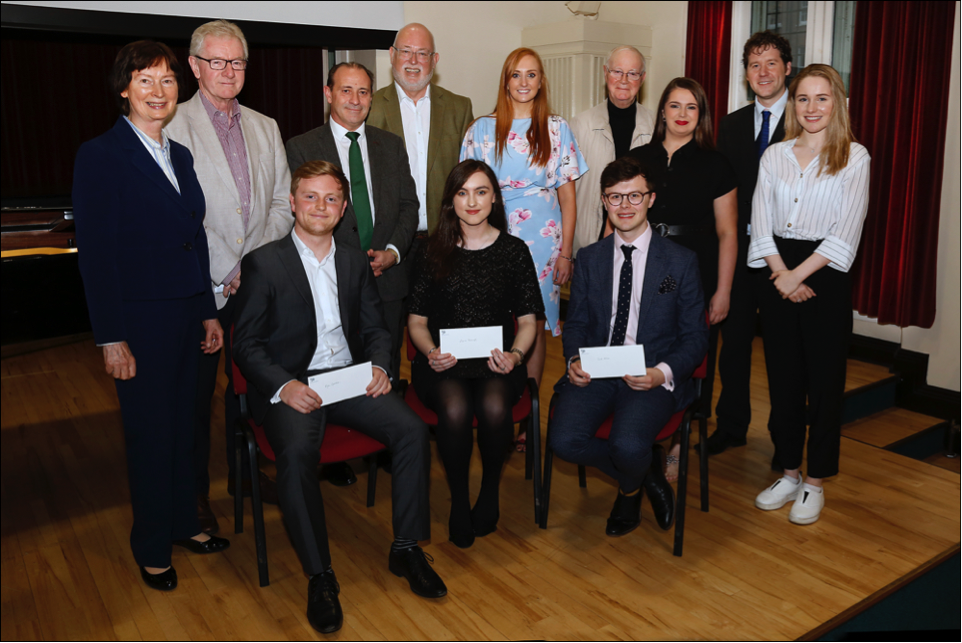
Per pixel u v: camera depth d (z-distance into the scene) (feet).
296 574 7.94
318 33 11.17
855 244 8.55
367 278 8.45
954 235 12.98
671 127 9.27
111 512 9.30
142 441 7.27
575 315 9.07
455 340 8.18
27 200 11.85
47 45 14.82
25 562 8.16
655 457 8.73
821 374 8.84
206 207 8.21
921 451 12.71
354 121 9.26
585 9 20.24
